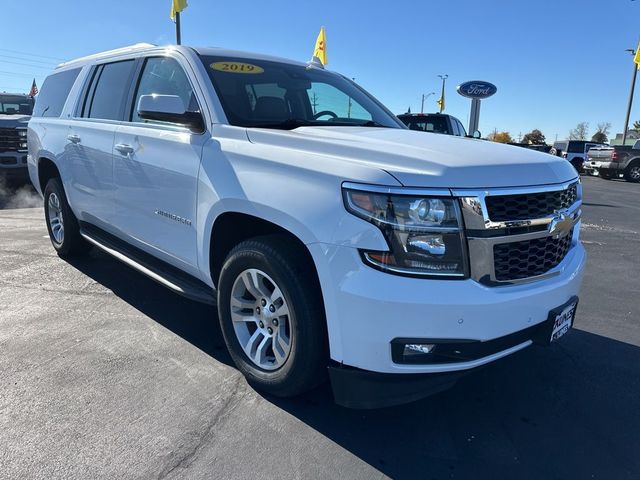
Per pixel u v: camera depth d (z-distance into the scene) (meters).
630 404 3.12
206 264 3.30
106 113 4.46
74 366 3.30
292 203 2.62
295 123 3.54
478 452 2.62
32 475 2.31
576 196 3.15
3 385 3.04
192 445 2.57
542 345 2.80
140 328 3.91
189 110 3.49
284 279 2.69
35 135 5.69
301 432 2.72
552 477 2.46
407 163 2.49
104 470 2.37
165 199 3.56
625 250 7.45
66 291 4.67
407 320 2.35
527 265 2.69
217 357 3.49
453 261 2.40
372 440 2.68
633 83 32.59
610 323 4.43
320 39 16.36
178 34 14.17
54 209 5.64
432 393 2.55
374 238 2.36
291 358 2.75
